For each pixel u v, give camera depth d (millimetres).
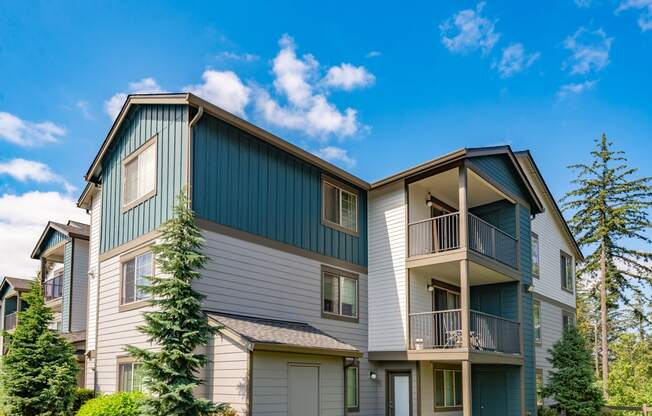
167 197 12273
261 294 12859
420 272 16000
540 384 19812
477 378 17000
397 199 16188
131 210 13633
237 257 12438
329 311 14812
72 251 20906
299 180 14539
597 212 29984
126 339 12922
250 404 10289
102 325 14094
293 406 11305
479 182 16188
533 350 17266
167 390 9562
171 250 10336
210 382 11164
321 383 12125
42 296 14289
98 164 15344
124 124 14445
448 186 16641
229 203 12492
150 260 12539
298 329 12906
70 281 20594
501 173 17172
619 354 29438
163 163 12641
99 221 16156
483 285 17828
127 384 12648
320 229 14938
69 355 13820
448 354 13898
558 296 22750
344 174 15664
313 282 14414
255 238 12969
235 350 10781
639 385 23922
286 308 13461
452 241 17047
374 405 15492
